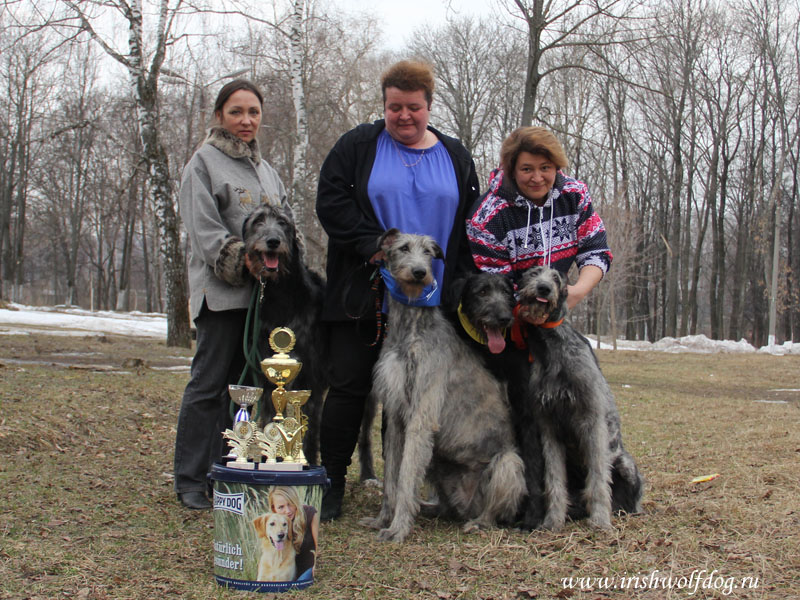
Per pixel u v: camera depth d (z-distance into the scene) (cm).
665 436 773
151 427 685
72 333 2038
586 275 474
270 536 318
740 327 3984
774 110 3628
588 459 438
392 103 459
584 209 488
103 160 4284
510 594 321
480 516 453
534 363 447
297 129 1562
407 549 390
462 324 477
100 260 5166
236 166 495
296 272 477
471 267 504
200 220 467
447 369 439
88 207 4997
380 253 446
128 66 1441
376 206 467
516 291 455
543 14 1278
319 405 492
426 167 478
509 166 480
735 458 628
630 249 2680
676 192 3659
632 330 4156
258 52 1983
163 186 1545
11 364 988
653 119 3797
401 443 441
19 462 521
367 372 470
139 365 1100
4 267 4600
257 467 328
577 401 433
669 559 363
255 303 474
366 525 444
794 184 3881
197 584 325
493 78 3350
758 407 1020
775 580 333
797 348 2716
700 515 445
